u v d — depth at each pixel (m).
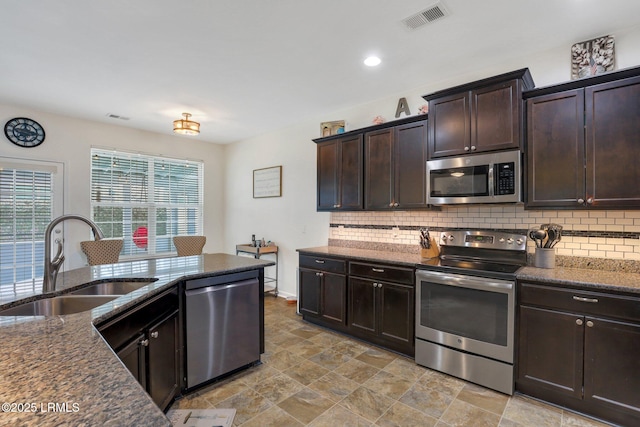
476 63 2.86
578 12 2.13
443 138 2.79
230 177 5.90
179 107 3.97
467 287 2.42
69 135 4.33
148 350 1.82
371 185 3.41
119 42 2.47
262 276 2.74
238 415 2.04
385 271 2.98
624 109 2.09
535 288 2.18
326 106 3.97
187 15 2.14
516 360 2.26
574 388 2.04
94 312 1.43
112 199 4.75
